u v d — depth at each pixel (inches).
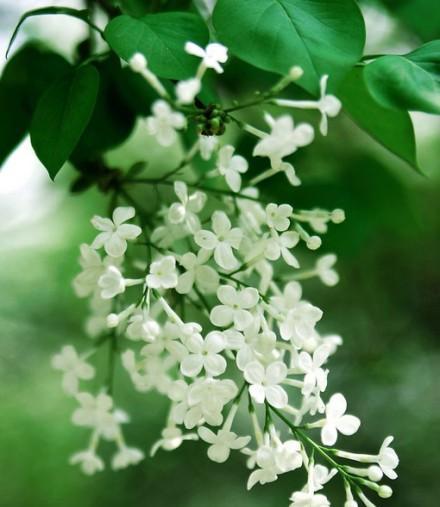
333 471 17.1
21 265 39.8
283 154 16.7
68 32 24.9
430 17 22.3
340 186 22.0
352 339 41.6
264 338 17.0
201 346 16.8
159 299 17.1
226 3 17.0
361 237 22.1
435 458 44.9
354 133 26.1
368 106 18.3
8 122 20.4
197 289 18.2
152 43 17.0
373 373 41.9
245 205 18.4
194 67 17.0
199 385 16.7
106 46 20.2
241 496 45.9
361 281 39.1
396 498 44.7
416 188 37.9
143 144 35.4
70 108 17.7
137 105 20.5
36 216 39.6
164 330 17.1
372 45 26.3
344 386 42.6
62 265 38.1
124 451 19.3
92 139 20.1
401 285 40.1
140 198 24.1
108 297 16.8
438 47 17.5
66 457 47.3
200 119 17.1
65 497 46.8
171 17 17.3
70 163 20.1
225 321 16.8
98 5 20.6
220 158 17.6
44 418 46.6
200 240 17.1
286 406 17.1
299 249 22.2
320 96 16.4
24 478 46.4
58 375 44.5
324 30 16.8
